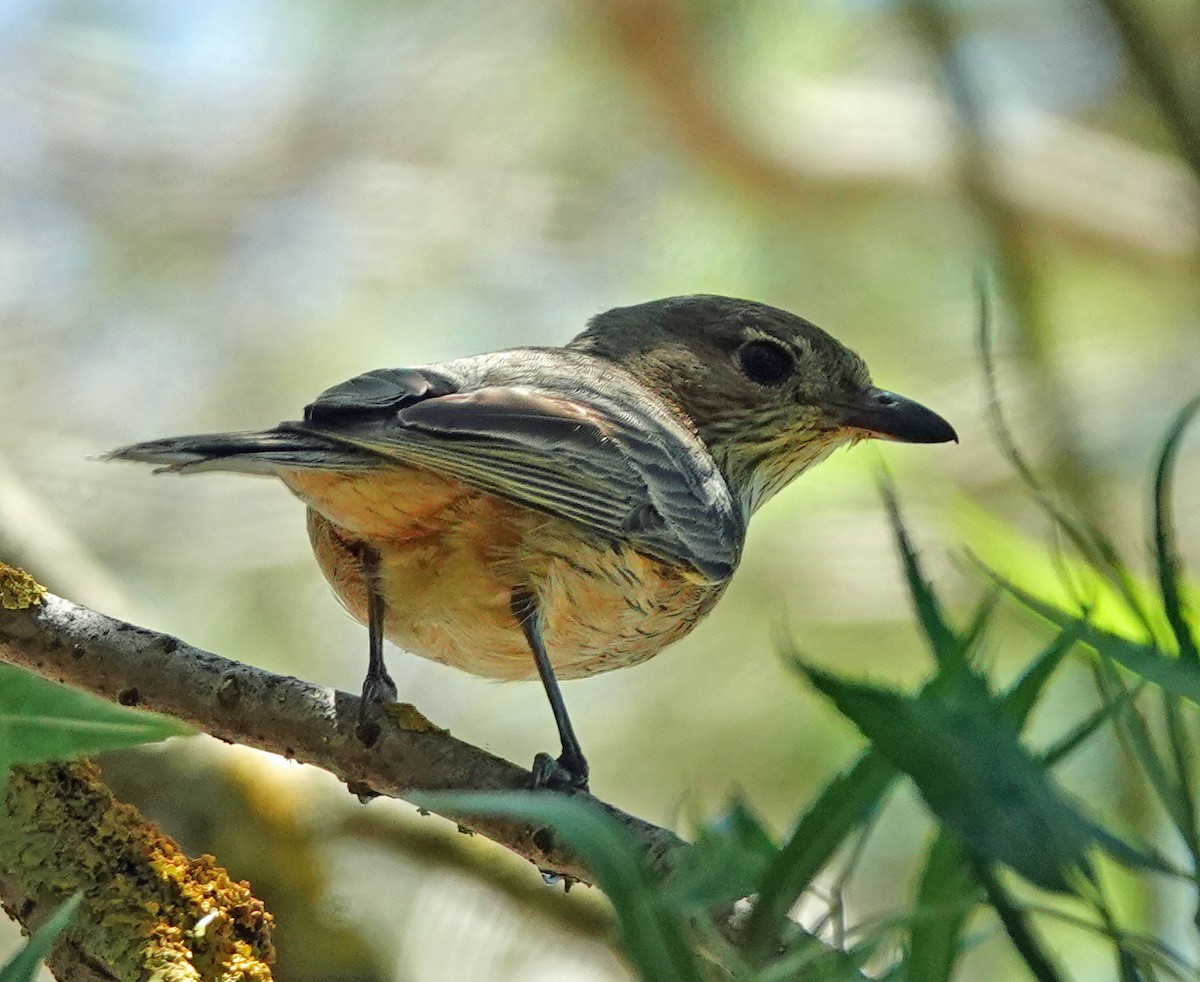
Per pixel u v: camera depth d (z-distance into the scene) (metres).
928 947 3.89
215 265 13.71
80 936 5.70
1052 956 4.01
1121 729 4.20
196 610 13.02
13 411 13.32
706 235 13.71
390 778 5.98
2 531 9.12
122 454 6.39
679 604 8.06
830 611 11.99
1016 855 3.57
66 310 13.60
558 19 13.62
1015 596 4.66
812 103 13.93
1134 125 14.53
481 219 13.66
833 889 4.38
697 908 3.86
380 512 6.95
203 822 8.68
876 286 13.66
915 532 11.83
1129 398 13.22
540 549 7.11
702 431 9.50
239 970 5.71
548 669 7.02
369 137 13.76
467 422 6.96
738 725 12.36
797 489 12.07
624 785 12.40
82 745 5.43
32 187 13.66
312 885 8.82
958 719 3.61
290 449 6.61
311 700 6.08
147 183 13.68
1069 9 14.12
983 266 4.95
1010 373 12.53
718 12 13.85
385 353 13.56
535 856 5.83
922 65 13.93
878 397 9.77
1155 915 5.98
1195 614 4.39
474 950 10.02
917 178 13.71
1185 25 12.36
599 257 13.66
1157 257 13.68
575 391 7.86
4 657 6.09
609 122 13.88
